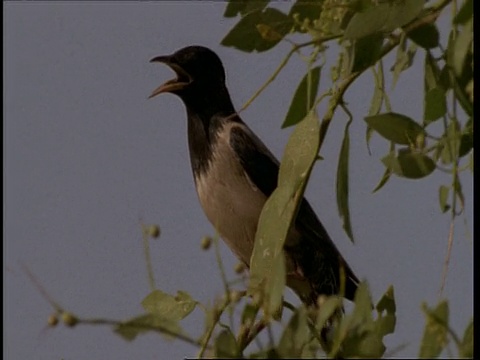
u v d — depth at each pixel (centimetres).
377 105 432
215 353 322
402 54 409
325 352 326
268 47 424
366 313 327
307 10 420
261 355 317
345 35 379
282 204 387
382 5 379
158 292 381
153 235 388
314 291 636
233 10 434
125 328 343
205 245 343
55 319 327
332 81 405
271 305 336
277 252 384
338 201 415
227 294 337
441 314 303
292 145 393
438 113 391
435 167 381
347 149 410
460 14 371
